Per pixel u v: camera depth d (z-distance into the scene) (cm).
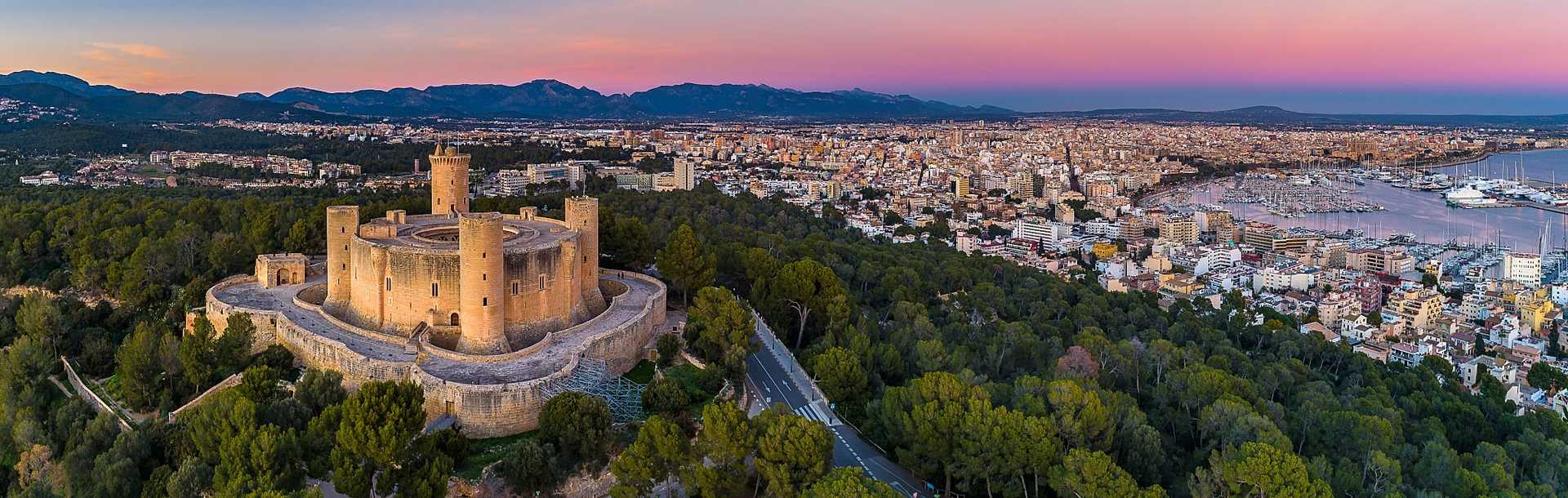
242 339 14950
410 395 11288
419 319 14925
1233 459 10869
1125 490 10219
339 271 16350
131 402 14575
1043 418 11512
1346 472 11400
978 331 19688
